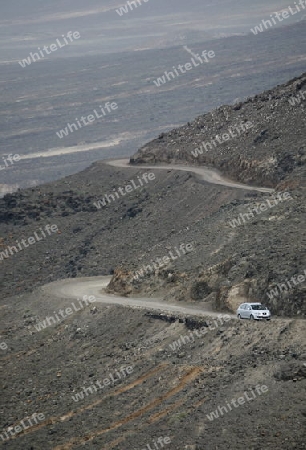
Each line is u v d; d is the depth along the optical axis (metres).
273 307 93.06
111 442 79.88
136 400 86.56
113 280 125.06
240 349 86.56
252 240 108.25
